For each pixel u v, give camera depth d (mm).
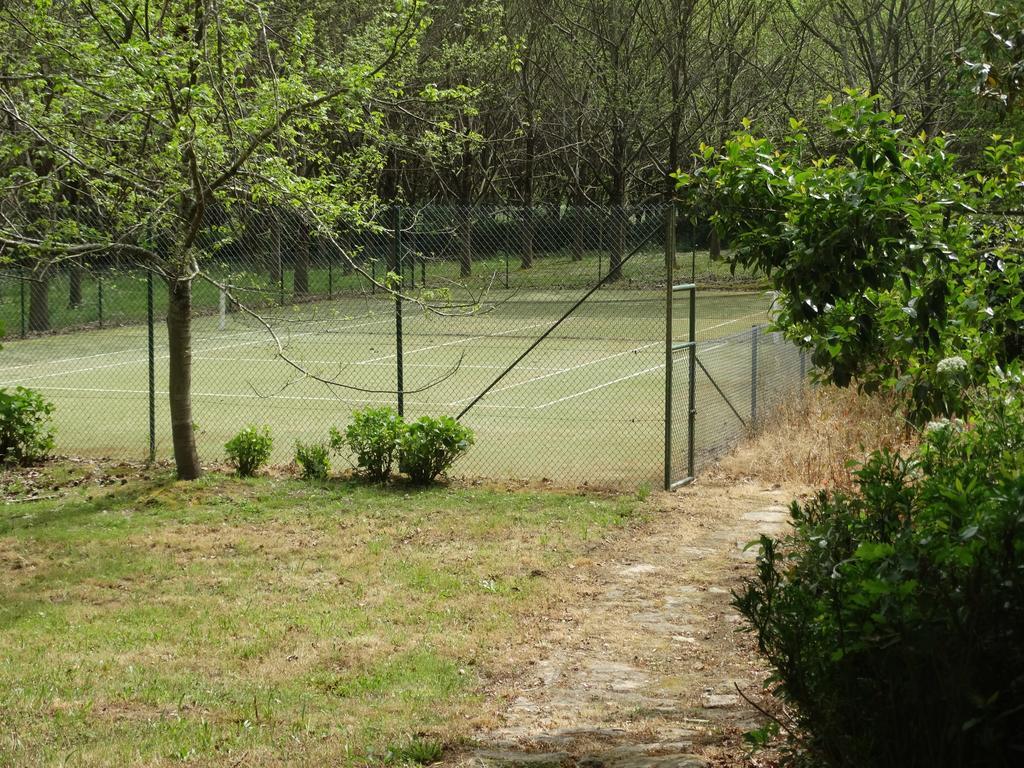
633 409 18766
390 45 11266
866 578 3619
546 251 21062
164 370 24844
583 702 6477
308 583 9133
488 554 9977
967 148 25766
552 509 11641
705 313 36438
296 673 7055
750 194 5168
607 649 7551
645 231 32938
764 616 4078
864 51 31188
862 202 4750
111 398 20406
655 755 5234
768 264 5238
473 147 14188
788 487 12688
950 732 3346
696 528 10977
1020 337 5676
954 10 30344
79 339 30109
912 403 6047
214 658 7359
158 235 10969
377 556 9930
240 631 7910
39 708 6395
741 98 41250
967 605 3396
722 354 15211
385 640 7723
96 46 9453
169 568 9555
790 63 38906
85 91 9750
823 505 4504
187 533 10648
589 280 30438
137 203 10930
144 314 32531
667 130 44344
